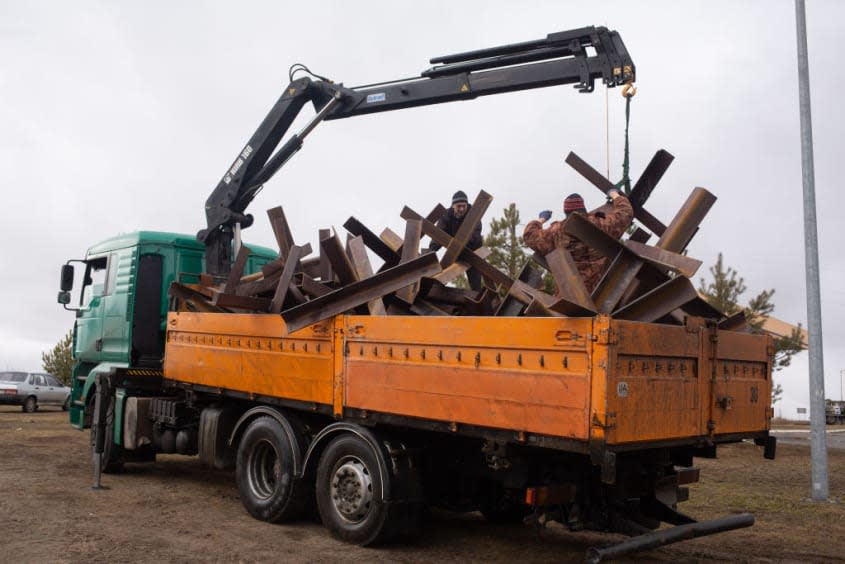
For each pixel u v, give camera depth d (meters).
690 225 5.96
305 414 7.19
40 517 6.86
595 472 5.44
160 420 8.96
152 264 10.01
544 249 6.51
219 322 8.05
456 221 8.49
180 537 6.35
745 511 8.65
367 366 6.16
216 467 7.88
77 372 10.94
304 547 6.13
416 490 6.09
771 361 6.32
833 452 15.88
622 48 7.60
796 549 6.68
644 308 5.00
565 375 4.70
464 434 5.38
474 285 8.02
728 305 16.77
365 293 6.34
